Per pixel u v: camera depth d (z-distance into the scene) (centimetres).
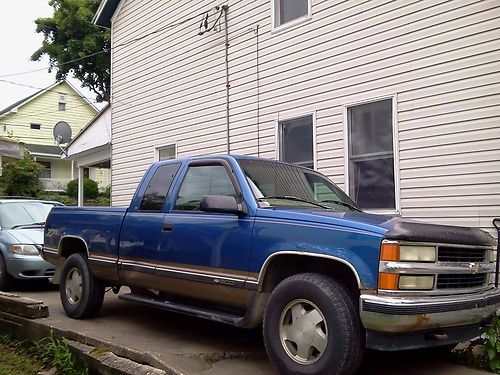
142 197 581
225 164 511
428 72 732
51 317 653
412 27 752
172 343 532
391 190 776
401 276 375
